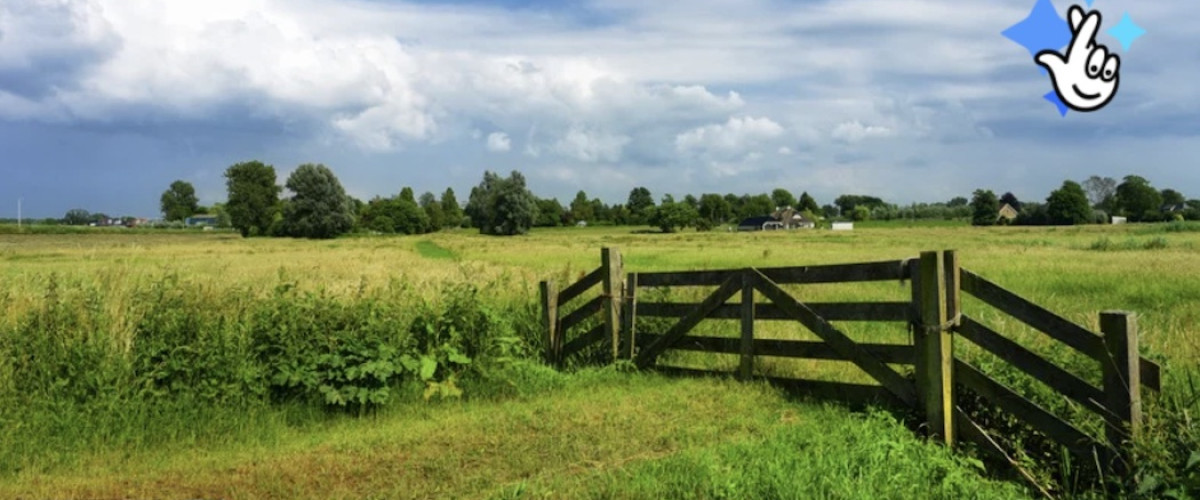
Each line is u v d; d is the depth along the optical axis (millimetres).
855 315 7566
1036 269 23250
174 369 7375
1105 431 5469
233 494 5539
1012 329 8711
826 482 5164
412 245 68438
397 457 6309
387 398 8008
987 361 7234
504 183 124625
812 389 8117
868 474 5332
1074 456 5922
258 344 8023
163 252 47281
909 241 70938
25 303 7902
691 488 5242
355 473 5945
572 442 6562
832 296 17516
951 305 6602
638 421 7172
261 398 7688
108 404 6938
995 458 6230
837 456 5664
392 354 8336
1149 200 133625
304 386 7855
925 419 6906
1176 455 5141
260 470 6027
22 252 44594
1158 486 4988
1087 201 130125
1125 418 5344
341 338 8250
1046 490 5691
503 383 8844
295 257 42094
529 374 9133
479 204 129125
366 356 8094
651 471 5617
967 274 6480
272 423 7301
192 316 7945
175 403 7219
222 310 8242
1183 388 5984
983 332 6391
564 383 9008
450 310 9359
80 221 162375
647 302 10039
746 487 5160
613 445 6449
